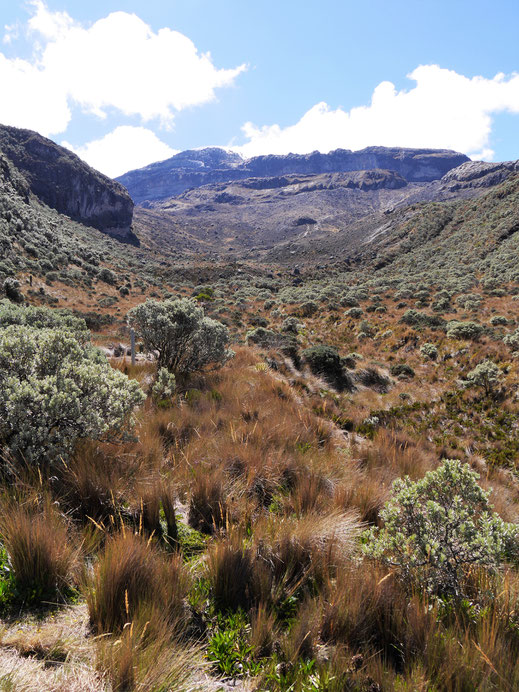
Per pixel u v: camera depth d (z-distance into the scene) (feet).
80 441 11.10
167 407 19.13
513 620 6.95
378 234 436.76
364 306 111.55
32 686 4.75
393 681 5.52
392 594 7.14
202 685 5.49
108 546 7.13
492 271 142.31
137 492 10.03
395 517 8.64
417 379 58.39
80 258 212.23
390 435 26.63
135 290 177.78
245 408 20.79
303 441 17.88
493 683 5.62
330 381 52.80
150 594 6.59
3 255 142.20
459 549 7.85
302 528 8.89
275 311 112.27
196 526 10.02
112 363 28.40
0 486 8.93
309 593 7.56
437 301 103.04
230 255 639.76
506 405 44.16
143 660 5.31
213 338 30.22
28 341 11.84
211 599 7.31
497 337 66.59
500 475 26.18
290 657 5.99
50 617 6.24
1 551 7.36
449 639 6.18
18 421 9.76
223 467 12.35
